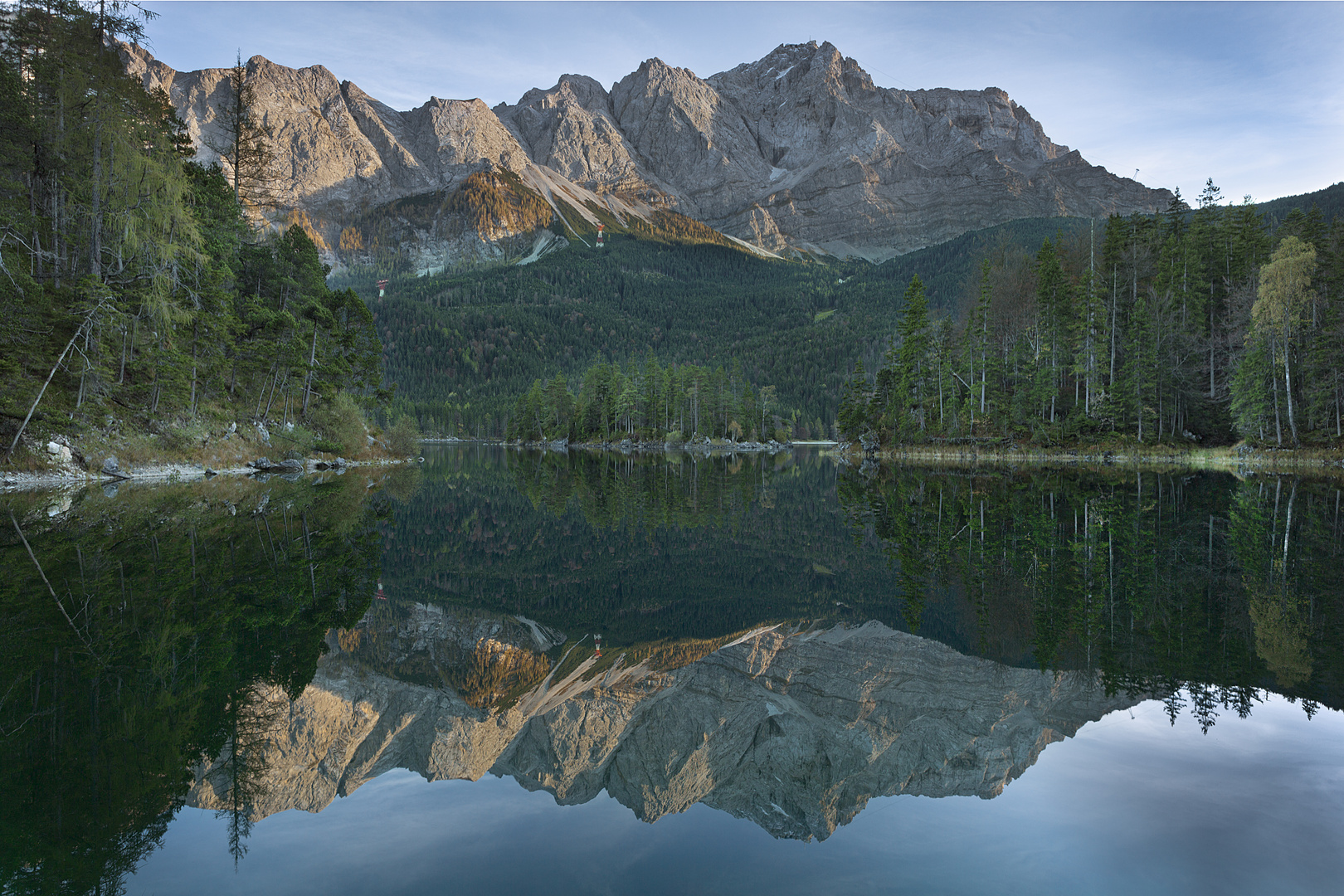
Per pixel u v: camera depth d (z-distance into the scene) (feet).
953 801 16.75
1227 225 183.21
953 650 29.27
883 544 60.23
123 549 48.65
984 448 190.60
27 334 96.43
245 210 169.27
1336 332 145.89
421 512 88.38
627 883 13.12
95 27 114.21
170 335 118.11
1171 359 171.94
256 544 54.03
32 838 14.64
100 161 110.93
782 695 25.71
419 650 31.42
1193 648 27.71
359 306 201.57
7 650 26.96
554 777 19.25
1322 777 16.96
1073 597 37.06
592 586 48.24
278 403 161.79
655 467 221.25
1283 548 49.08
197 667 26.37
